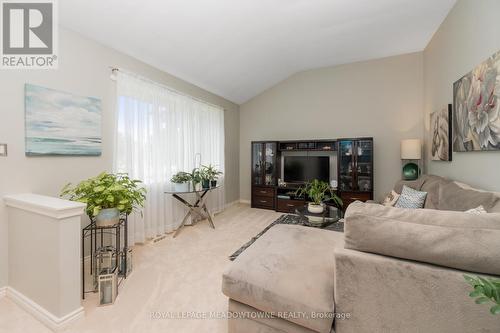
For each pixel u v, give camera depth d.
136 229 2.81
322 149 4.37
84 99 2.32
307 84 4.71
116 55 2.64
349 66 4.33
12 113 1.86
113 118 2.61
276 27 2.92
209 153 4.26
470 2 2.15
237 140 5.36
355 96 4.30
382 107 4.10
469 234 0.84
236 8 2.44
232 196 5.19
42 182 2.03
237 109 5.35
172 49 2.86
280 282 1.18
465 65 2.25
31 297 1.62
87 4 2.01
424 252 0.89
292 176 4.58
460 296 0.85
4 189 1.81
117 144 2.63
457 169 2.41
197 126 3.95
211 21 2.56
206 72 3.61
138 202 2.13
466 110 2.14
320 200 3.05
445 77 2.77
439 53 2.99
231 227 3.53
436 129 3.01
